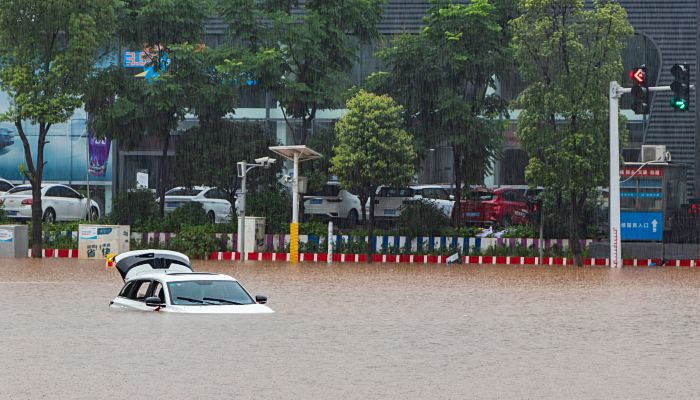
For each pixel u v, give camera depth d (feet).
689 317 154.81
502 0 350.02
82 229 321.93
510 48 345.10
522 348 120.26
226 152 354.95
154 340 121.70
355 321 147.23
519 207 358.64
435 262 322.75
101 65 428.15
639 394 91.30
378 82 356.38
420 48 351.25
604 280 239.71
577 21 315.78
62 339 123.44
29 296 184.03
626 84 447.01
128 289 160.25
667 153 319.68
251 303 150.10
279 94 349.41
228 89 352.49
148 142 446.60
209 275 155.02
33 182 324.60
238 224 324.80
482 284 223.30
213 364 105.81
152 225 343.87
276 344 120.67
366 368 104.47
